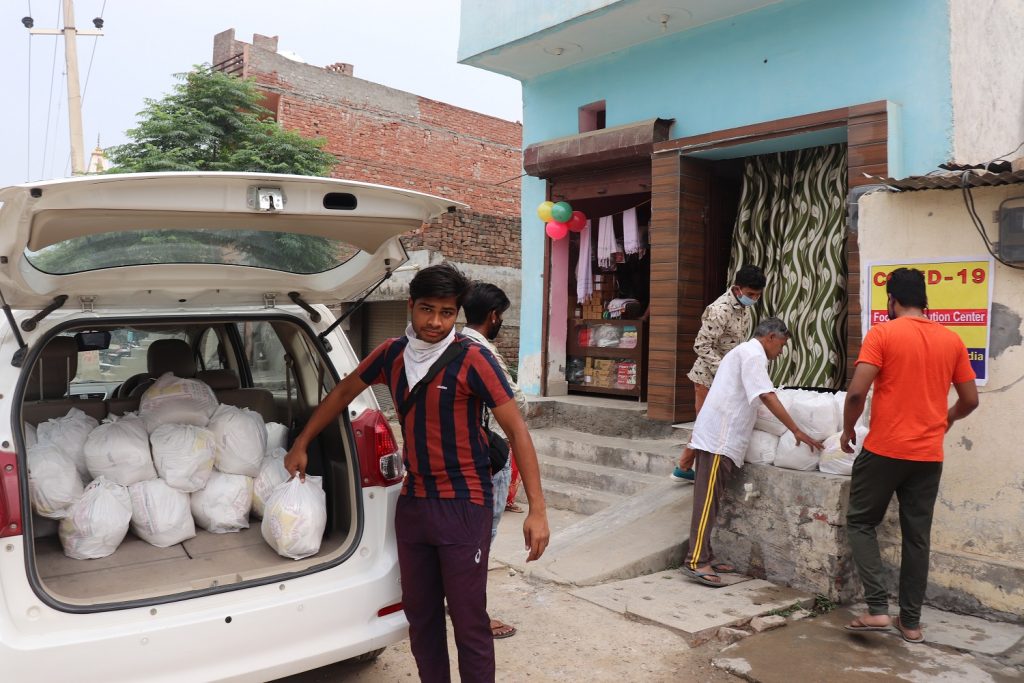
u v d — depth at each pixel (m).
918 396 3.68
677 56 7.14
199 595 2.65
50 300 2.82
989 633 3.94
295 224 2.79
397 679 3.51
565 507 6.65
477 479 2.80
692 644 3.87
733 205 7.38
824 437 4.56
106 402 3.74
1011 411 4.04
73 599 2.56
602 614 4.25
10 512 2.44
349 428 3.20
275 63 19.38
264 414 4.02
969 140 5.71
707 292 7.09
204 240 2.83
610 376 8.32
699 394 5.87
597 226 8.65
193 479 3.32
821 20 6.11
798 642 3.85
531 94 8.65
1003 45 6.31
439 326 2.71
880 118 5.56
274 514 3.08
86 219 2.43
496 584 4.75
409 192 2.77
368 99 21.17
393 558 3.07
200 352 4.61
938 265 4.27
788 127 6.10
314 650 2.81
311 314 3.46
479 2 7.86
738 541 4.80
